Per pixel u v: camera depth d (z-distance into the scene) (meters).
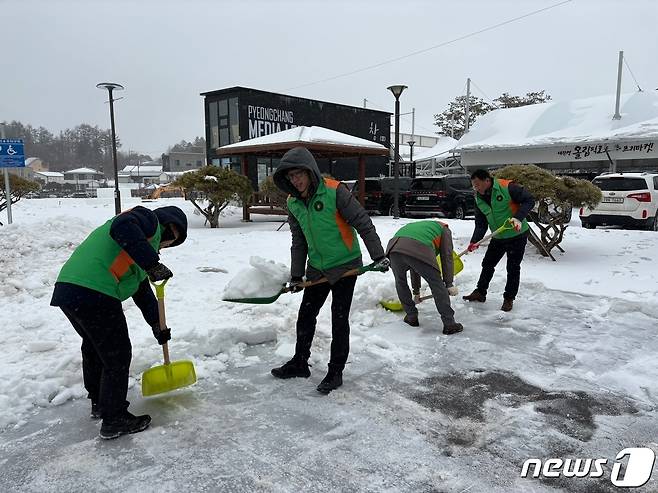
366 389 3.60
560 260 8.12
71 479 2.57
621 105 24.38
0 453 2.80
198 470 2.64
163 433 2.99
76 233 7.98
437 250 4.88
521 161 25.31
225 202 12.97
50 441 2.92
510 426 3.09
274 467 2.66
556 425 3.10
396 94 14.45
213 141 22.00
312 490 2.47
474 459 2.74
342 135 14.91
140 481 2.55
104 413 2.93
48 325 4.70
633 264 7.61
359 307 5.34
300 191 3.43
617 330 4.86
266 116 21.53
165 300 5.47
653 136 21.23
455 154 30.75
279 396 3.48
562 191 8.07
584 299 5.96
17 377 3.49
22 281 5.98
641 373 3.87
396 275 4.89
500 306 5.67
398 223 12.52
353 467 2.66
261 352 4.27
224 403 3.37
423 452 2.80
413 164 28.91
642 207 11.96
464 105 47.88
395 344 4.48
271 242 9.10
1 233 7.40
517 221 5.06
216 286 6.09
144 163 108.56
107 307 2.86
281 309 5.10
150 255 2.81
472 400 3.44
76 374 3.63
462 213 16.61
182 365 3.43
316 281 3.61
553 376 3.83
